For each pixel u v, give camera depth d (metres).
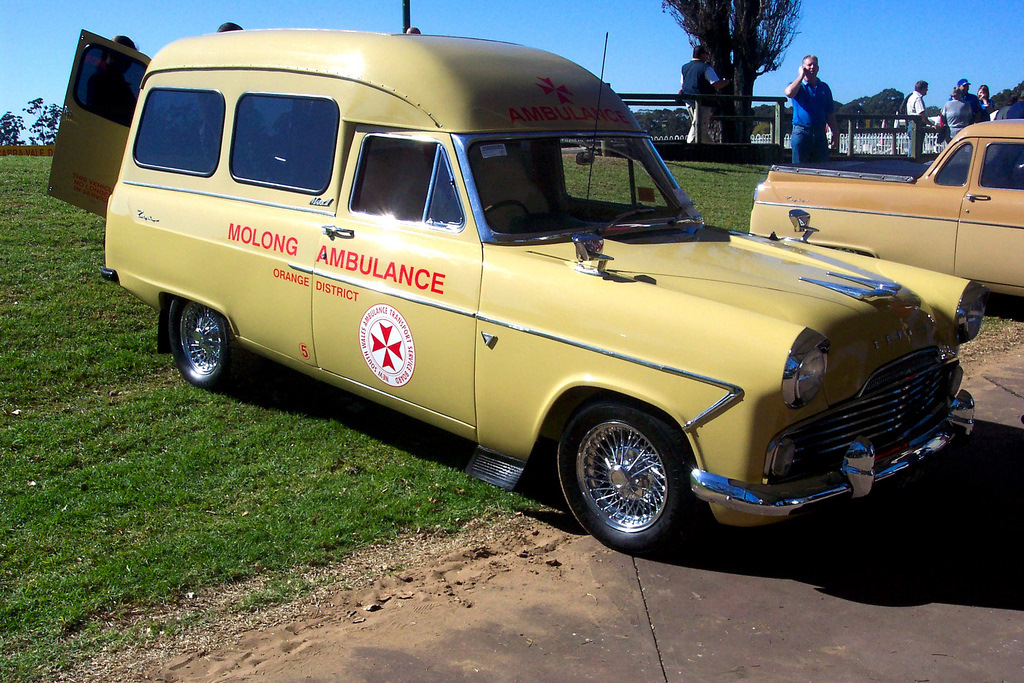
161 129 6.14
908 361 4.08
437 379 4.56
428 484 4.81
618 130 5.20
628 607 3.71
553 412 4.28
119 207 6.33
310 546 4.15
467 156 4.50
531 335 4.14
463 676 3.26
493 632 3.53
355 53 5.01
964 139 8.04
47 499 4.53
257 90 5.46
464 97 4.61
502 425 4.36
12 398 5.75
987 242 7.88
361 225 4.88
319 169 5.11
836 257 4.82
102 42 7.41
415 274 4.57
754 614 3.65
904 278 4.64
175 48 6.18
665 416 3.84
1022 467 5.11
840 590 3.84
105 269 6.50
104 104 7.50
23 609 3.63
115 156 7.66
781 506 3.55
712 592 3.82
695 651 3.41
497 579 3.92
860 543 4.25
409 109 4.70
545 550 4.18
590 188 4.96
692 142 18.38
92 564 3.97
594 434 4.10
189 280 5.82
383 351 4.78
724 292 3.95
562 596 3.79
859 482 3.71
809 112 12.32
